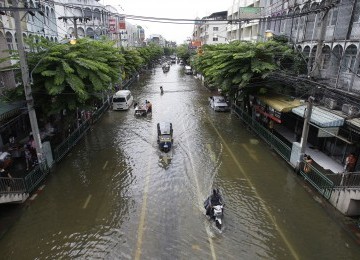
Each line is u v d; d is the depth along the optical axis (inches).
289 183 602.2
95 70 644.1
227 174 643.5
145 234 447.8
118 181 615.2
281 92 837.8
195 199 545.3
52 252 413.4
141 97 1535.4
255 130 905.5
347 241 432.1
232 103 1190.9
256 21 1318.9
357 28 639.8
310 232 451.5
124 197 553.3
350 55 656.4
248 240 434.0
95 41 786.8
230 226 465.7
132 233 450.6
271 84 826.2
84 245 426.0
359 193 447.2
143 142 849.5
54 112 645.3
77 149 792.9
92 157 739.4
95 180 618.8
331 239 436.1
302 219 483.2
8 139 767.1
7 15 786.8
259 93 874.1
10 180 502.9
